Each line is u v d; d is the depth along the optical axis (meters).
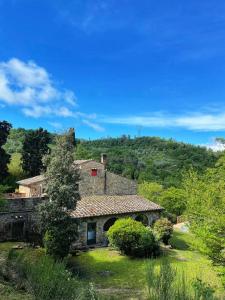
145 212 32.28
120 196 34.69
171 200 44.47
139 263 23.77
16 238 26.83
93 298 7.71
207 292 7.49
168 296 7.20
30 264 9.10
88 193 33.12
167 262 8.27
